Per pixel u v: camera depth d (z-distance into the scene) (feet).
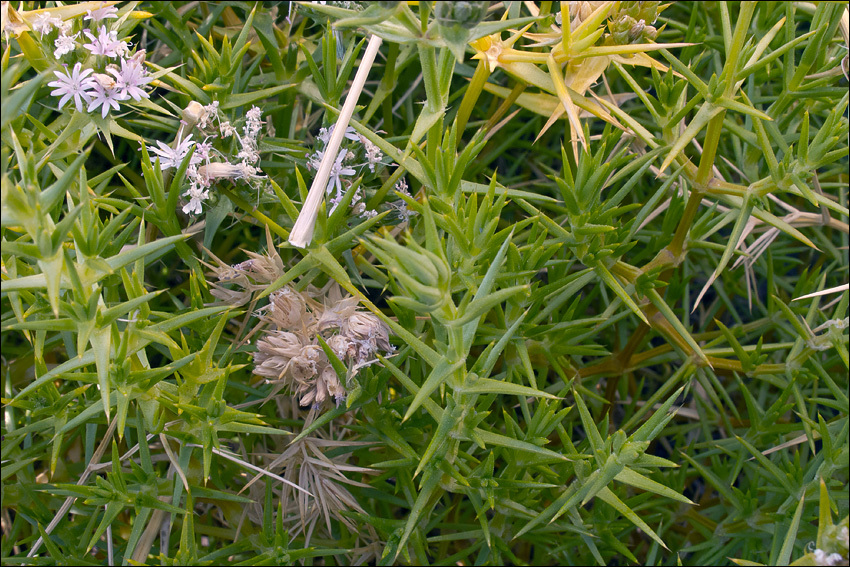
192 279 0.93
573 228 0.95
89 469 0.95
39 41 0.91
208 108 0.94
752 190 0.95
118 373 0.84
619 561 1.27
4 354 1.21
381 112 1.26
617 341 1.23
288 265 1.05
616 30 0.96
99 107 0.92
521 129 1.20
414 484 0.99
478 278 0.88
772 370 1.06
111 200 0.92
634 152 1.12
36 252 0.75
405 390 1.05
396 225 1.04
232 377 1.09
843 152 0.91
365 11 0.78
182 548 0.90
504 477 0.93
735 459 1.16
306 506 0.95
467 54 1.21
